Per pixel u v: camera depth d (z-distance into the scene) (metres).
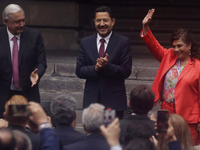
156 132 9.53
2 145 7.18
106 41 13.62
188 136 10.27
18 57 13.52
